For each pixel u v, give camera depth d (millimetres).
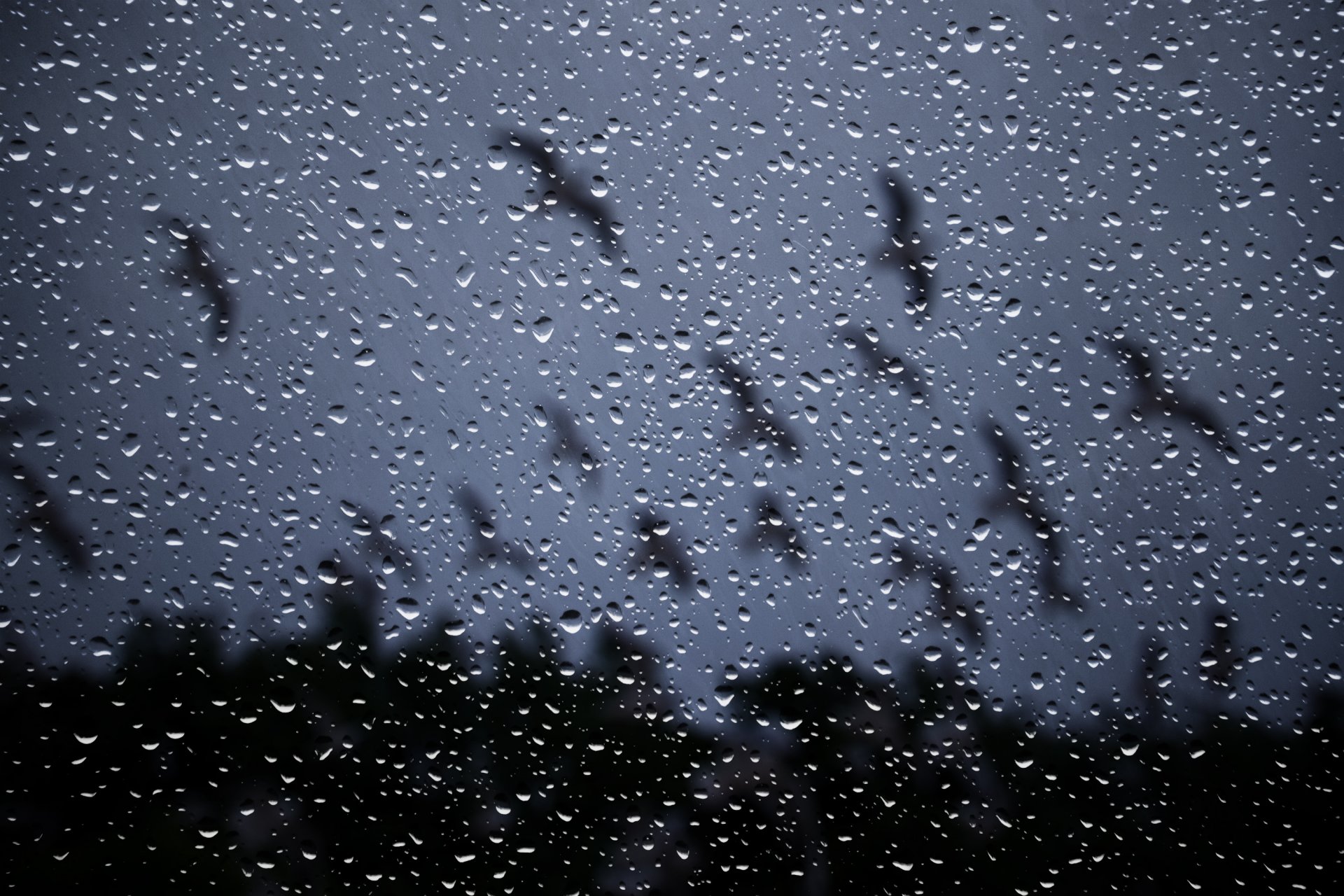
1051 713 24203
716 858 24016
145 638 24266
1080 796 23938
